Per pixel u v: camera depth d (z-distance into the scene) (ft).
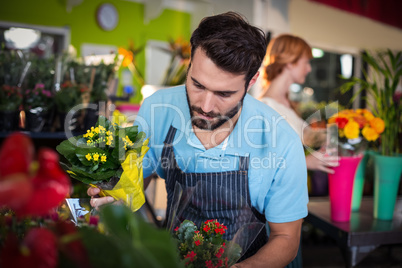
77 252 1.75
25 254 1.62
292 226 4.30
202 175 4.50
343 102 18.19
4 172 1.49
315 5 16.67
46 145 8.31
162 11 25.50
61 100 7.92
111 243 1.77
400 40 17.79
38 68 8.16
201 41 3.51
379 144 6.71
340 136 6.14
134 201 3.68
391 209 6.47
